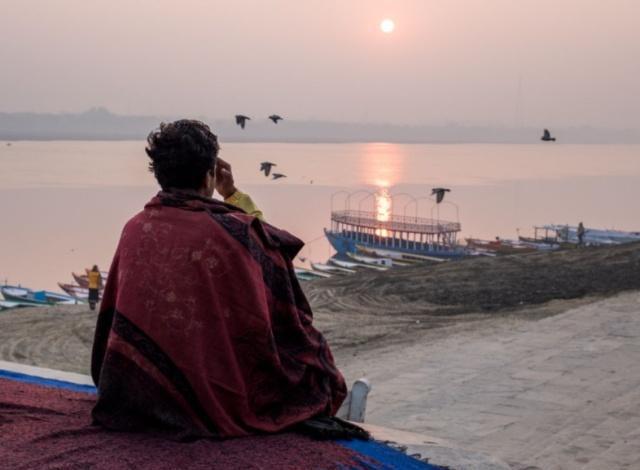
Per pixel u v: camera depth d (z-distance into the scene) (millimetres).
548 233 81125
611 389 13188
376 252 60688
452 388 13961
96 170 191500
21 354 21906
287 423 3439
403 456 3289
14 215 94188
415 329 22156
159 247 3389
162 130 3566
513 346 17094
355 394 4492
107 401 3428
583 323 18859
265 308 3369
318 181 155000
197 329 3301
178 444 3207
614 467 9547
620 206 110438
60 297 41500
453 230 64875
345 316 25984
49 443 3229
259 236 3510
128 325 3355
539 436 10938
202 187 3590
